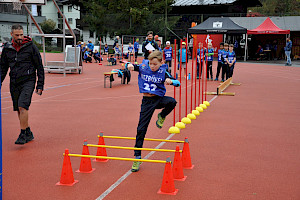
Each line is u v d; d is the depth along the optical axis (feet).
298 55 117.29
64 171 14.92
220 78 61.87
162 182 14.06
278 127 25.23
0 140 10.91
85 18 143.95
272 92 44.09
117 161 18.07
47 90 45.68
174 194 13.82
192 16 136.36
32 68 20.27
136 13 131.34
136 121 26.94
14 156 18.70
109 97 39.58
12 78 19.99
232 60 51.88
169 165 13.99
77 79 59.26
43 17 181.27
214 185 14.74
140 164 17.54
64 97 39.68
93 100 37.47
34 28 175.01
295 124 26.25
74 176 15.90
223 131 23.86
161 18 135.95
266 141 21.56
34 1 45.57
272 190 14.25
